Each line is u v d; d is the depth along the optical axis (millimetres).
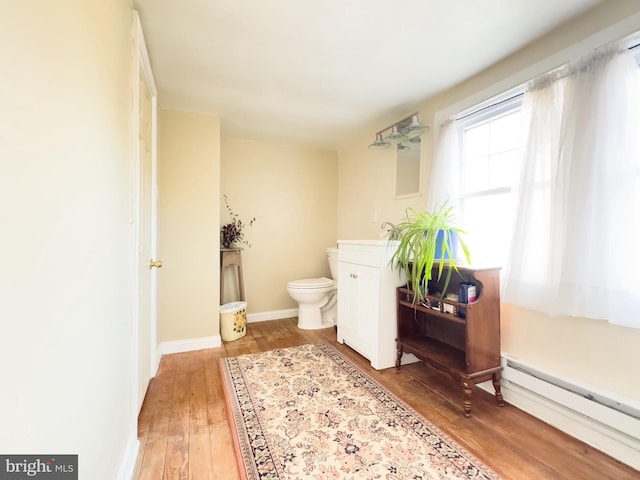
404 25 1545
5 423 476
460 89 2176
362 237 3434
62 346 667
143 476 1214
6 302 479
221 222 3371
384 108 2594
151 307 2074
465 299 1719
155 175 2117
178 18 1480
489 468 1257
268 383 1985
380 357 2207
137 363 1446
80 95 760
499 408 1731
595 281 1355
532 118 1637
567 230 1448
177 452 1354
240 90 2250
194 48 1732
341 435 1458
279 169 3660
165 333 2559
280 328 3268
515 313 1800
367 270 2340
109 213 1020
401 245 2057
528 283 1634
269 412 1649
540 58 1675
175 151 2582
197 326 2662
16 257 506
